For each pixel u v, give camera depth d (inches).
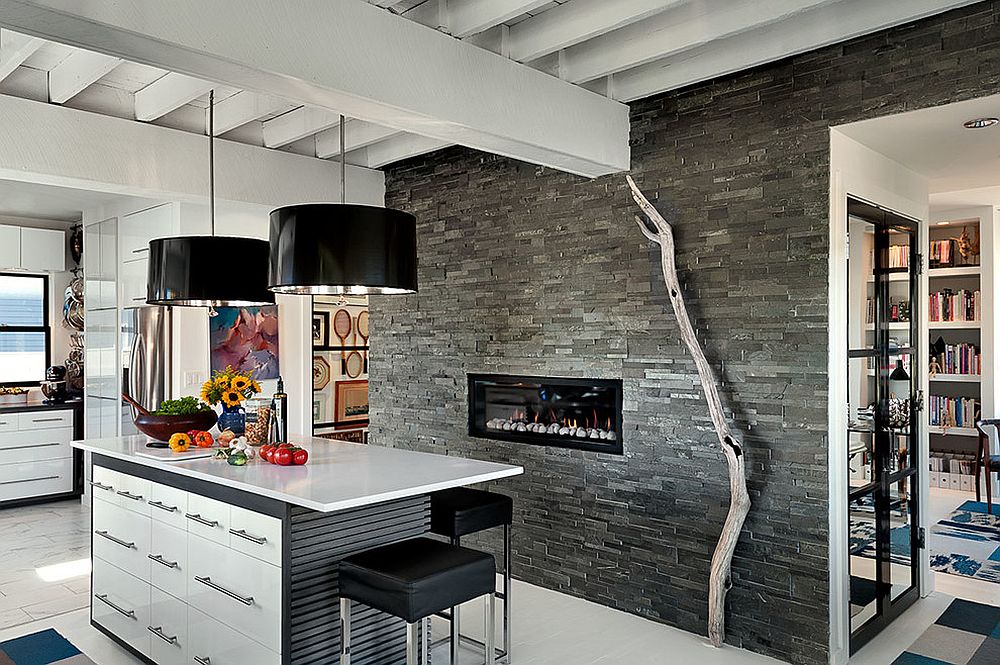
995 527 225.5
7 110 143.9
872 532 146.3
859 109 125.7
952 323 275.1
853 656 138.2
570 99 141.8
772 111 136.3
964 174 163.9
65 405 266.8
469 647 141.3
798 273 133.6
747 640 140.8
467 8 119.8
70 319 281.3
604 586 163.8
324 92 107.0
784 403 135.6
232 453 129.1
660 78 145.8
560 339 170.9
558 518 172.4
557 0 121.8
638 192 148.9
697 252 146.7
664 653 139.0
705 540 146.6
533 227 176.1
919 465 165.9
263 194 184.5
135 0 87.0
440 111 119.0
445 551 112.3
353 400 262.8
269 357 227.3
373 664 120.4
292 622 108.3
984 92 112.9
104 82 157.5
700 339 146.6
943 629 150.4
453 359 195.2
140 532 138.6
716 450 144.7
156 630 133.6
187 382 208.8
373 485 113.3
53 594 174.7
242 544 114.7
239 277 144.6
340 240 108.5
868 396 144.5
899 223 155.6
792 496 134.8
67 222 284.5
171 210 206.7
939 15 117.1
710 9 121.5
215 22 93.8
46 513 251.9
